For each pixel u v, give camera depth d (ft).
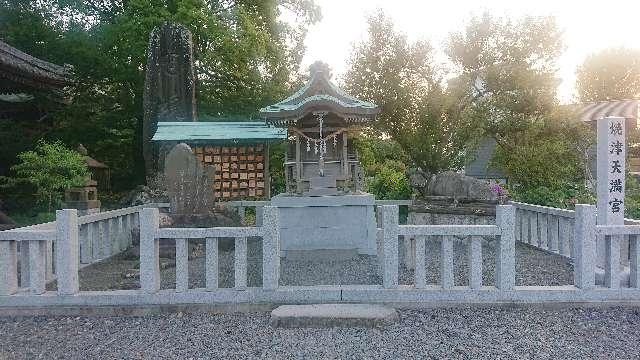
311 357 15.23
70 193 44.68
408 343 16.25
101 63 65.05
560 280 24.54
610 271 19.98
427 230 19.85
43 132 65.41
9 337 17.30
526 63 53.42
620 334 16.89
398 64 51.65
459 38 55.01
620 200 24.11
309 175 33.83
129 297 19.74
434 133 50.78
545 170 49.62
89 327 18.22
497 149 60.29
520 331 17.21
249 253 33.76
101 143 68.18
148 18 61.00
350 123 33.30
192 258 31.35
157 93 56.59
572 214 29.40
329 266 28.71
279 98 69.82
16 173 54.24
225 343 16.43
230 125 47.78
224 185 46.75
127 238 36.60
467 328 17.56
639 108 25.08
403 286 20.26
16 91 62.34
